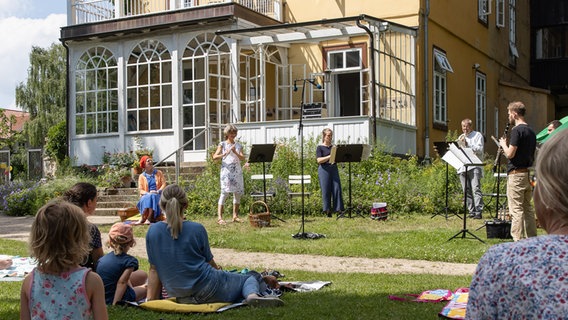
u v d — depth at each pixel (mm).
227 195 12141
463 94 20312
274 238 9719
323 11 18281
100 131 18984
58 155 25375
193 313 4988
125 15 19422
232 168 11695
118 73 18672
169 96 18047
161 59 18125
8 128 39406
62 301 2996
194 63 17703
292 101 18594
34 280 3055
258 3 18844
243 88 17766
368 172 14242
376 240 9289
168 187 5270
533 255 1707
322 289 6020
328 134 12336
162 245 5215
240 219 12250
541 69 26672
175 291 5211
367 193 13336
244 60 17750
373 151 14484
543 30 26625
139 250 9195
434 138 18078
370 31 15172
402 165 14578
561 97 27156
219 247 9250
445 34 18984
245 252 8766
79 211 3072
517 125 8000
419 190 13523
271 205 13164
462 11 20250
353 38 17672
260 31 16438
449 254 7980
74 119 19328
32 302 3033
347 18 15273
